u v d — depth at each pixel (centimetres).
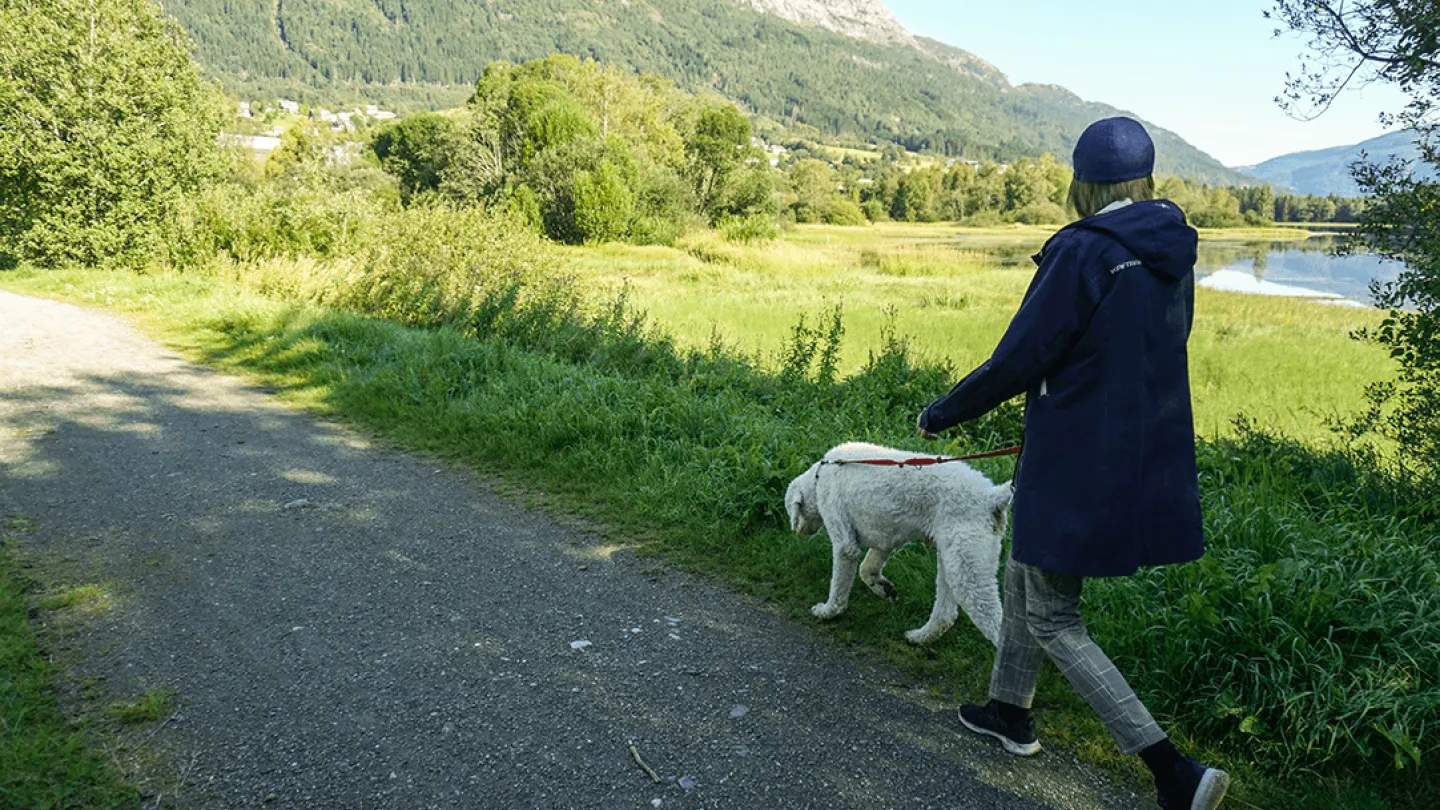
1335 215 11969
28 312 1294
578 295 1319
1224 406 955
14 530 474
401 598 404
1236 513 412
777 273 3256
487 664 342
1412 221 477
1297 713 282
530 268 1409
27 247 1889
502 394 745
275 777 267
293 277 1471
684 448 607
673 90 8581
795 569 439
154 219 1931
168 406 783
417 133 8994
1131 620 339
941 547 319
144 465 606
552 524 512
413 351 916
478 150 6400
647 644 363
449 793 261
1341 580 326
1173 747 235
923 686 331
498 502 549
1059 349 230
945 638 363
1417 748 270
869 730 299
